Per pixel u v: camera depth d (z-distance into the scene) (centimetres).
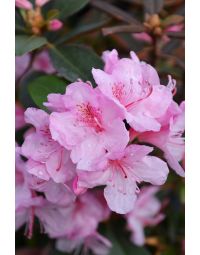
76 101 29
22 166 32
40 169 29
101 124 29
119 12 38
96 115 29
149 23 36
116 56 30
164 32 36
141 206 43
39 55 39
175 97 36
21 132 36
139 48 41
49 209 35
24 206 34
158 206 43
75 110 29
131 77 30
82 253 42
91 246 41
